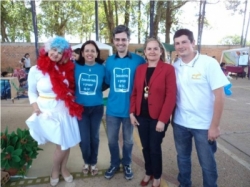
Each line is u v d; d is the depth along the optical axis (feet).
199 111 6.66
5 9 59.52
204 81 6.45
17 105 21.30
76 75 8.00
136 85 7.52
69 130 7.83
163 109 6.98
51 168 9.57
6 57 52.01
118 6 65.21
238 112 19.31
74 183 8.50
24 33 69.21
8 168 8.00
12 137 8.36
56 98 7.59
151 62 7.35
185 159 7.62
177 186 8.37
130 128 8.39
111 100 8.23
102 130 14.39
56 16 68.18
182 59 6.87
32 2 36.45
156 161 7.72
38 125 7.53
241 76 48.65
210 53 64.69
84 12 69.77
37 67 7.53
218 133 6.42
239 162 10.21
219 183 8.52
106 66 8.19
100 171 9.36
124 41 7.68
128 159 8.77
